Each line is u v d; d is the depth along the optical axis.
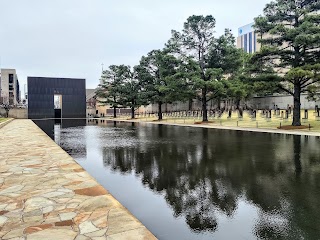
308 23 20.45
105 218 4.07
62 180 6.29
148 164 9.64
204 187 6.71
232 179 7.39
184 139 17.31
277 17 22.83
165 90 35.59
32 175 6.77
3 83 76.75
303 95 40.03
